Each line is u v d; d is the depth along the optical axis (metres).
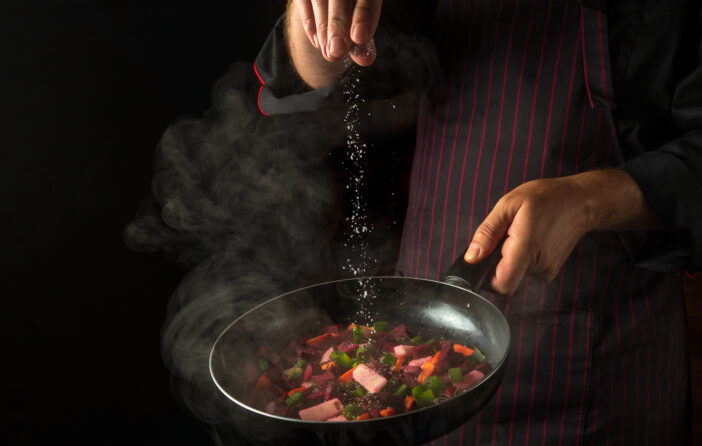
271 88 0.90
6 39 1.17
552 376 0.82
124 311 1.42
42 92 1.22
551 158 0.81
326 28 0.62
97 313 1.40
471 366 0.62
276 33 0.88
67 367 1.38
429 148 0.94
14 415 1.36
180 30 1.32
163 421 1.52
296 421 0.44
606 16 0.77
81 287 1.36
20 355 1.33
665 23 0.75
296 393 0.61
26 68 1.20
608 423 0.82
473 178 0.87
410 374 0.63
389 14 0.99
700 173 0.67
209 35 1.36
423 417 0.45
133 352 1.46
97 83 1.27
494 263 0.58
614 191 0.64
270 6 1.40
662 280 0.84
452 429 0.47
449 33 0.91
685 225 0.67
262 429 0.47
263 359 0.66
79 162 1.30
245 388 0.61
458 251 0.89
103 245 1.37
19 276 1.29
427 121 0.95
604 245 0.79
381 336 0.70
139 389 1.48
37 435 1.39
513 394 0.83
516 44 0.83
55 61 1.22
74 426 1.43
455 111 0.90
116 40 1.26
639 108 0.78
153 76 1.33
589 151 0.80
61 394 1.40
